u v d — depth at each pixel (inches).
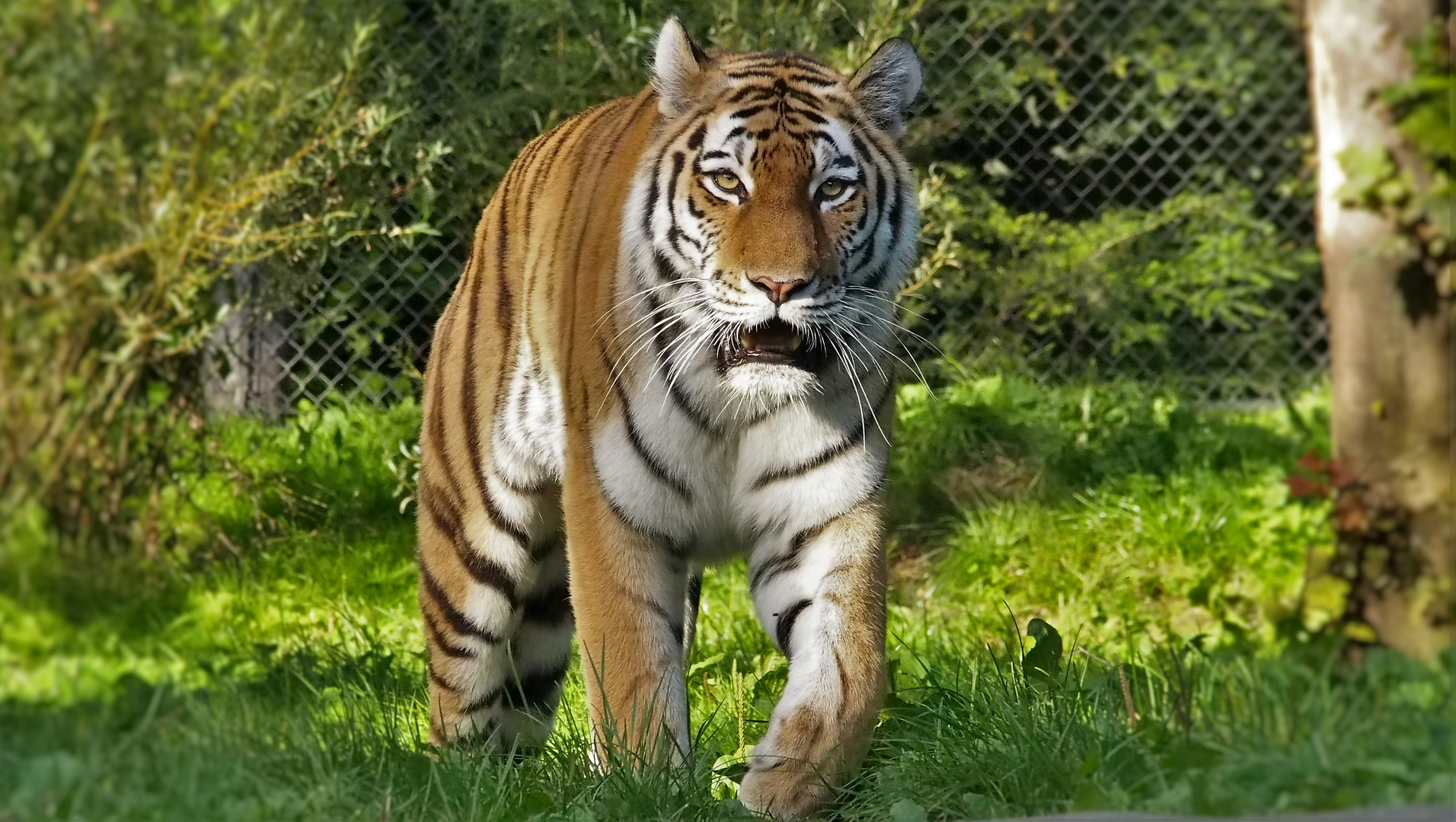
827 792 403.9
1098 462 828.0
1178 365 1022.4
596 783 417.4
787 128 423.5
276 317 819.4
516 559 495.2
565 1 789.9
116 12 668.7
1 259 664.4
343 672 557.9
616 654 424.2
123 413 692.7
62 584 634.2
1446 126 398.3
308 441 795.4
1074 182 1084.5
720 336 418.3
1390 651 386.6
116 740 382.9
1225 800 330.6
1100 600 697.0
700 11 798.5
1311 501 675.4
